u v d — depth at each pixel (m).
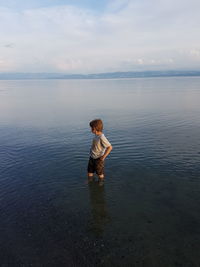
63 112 20.38
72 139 11.14
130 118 16.66
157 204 5.40
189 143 10.05
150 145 9.81
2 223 4.74
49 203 5.50
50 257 3.87
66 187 6.30
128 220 4.84
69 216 5.00
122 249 4.02
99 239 4.27
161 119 15.88
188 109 20.16
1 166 7.76
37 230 4.53
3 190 6.12
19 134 12.45
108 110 20.97
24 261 3.79
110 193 5.95
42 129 13.66
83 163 7.98
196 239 4.24
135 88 55.41
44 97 35.88
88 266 3.68
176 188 6.14
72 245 4.12
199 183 6.38
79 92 46.31
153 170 7.28
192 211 5.11
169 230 4.50
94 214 5.07
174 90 44.22
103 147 6.38
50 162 8.10
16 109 22.70
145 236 4.34
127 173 7.09
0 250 4.03
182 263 3.71
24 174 7.13
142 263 3.72
